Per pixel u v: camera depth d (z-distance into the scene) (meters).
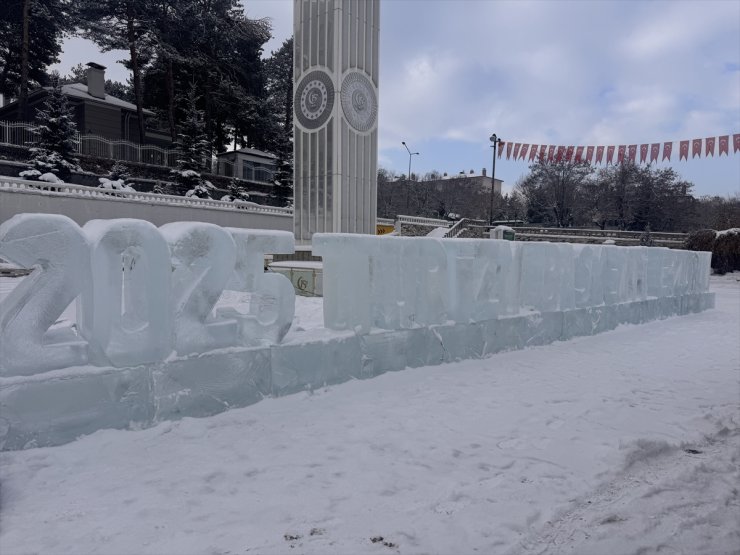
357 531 3.05
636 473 4.11
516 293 8.75
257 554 2.79
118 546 2.83
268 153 41.94
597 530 3.18
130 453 4.05
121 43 33.41
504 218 63.53
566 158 21.25
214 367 4.99
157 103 39.59
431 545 2.93
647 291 12.97
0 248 3.85
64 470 3.72
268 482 3.65
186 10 33.25
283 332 5.59
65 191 21.67
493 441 4.60
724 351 9.33
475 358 7.90
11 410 3.89
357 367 6.32
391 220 33.41
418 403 5.62
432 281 7.29
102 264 4.31
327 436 4.57
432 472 3.90
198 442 4.32
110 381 4.35
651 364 8.09
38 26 31.48
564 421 5.21
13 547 2.79
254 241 5.54
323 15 14.20
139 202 23.67
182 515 3.17
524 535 3.07
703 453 4.56
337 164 14.09
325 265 6.42
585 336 10.30
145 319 4.69
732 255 33.00
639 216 54.78
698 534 3.15
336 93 13.98
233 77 38.72
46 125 26.47
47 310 4.09
